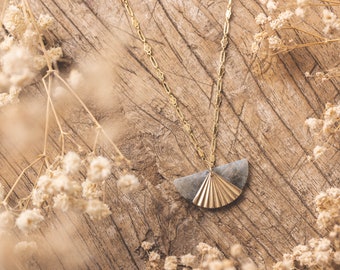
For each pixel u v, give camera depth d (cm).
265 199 50
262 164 50
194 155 50
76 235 50
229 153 50
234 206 50
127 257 50
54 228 50
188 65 50
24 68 45
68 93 50
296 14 48
